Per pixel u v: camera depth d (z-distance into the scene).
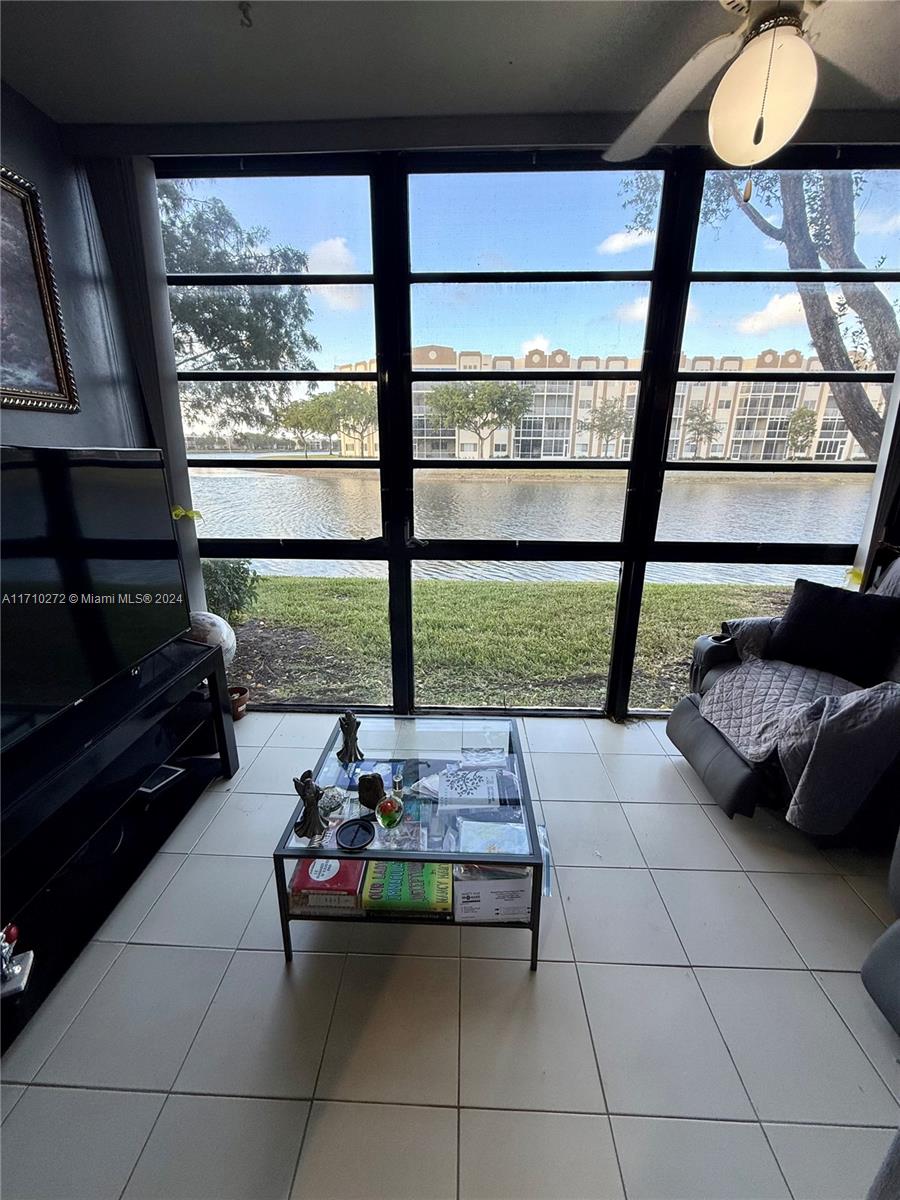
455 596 2.84
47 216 1.85
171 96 1.79
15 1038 1.25
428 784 1.67
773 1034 1.27
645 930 1.55
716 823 1.99
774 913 1.61
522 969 1.43
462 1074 1.19
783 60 1.09
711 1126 1.10
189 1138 1.07
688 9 1.44
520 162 2.04
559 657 2.84
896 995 1.21
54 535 1.45
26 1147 1.06
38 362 1.77
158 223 2.15
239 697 2.68
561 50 1.60
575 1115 1.11
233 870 1.76
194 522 2.50
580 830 1.96
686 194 2.04
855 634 2.07
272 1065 1.20
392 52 1.60
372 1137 1.08
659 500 2.39
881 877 1.74
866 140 1.88
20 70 1.65
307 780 1.41
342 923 1.56
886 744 1.56
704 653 2.31
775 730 1.80
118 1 1.39
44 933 1.38
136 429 2.31
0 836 1.15
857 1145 1.07
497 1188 1.00
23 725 1.34
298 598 2.79
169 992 1.37
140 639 1.79
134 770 1.65
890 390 2.21
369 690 2.86
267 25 1.49
